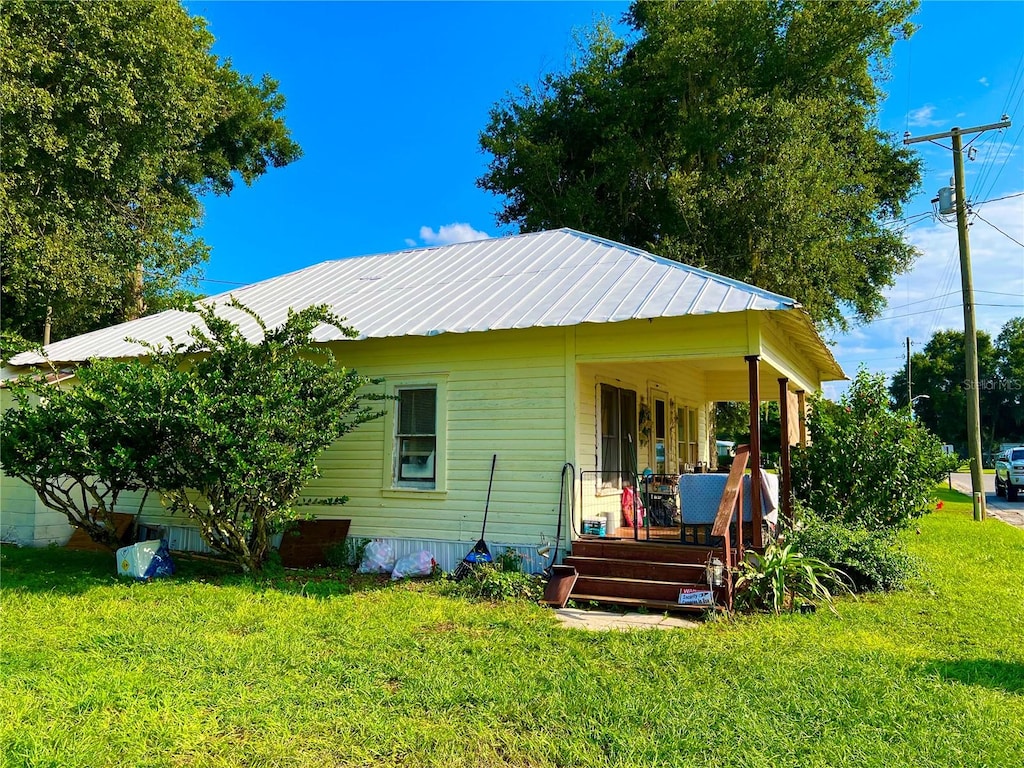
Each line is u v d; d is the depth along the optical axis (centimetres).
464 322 1024
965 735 457
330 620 744
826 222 2155
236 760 423
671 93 2569
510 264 1323
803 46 2330
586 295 1038
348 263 1627
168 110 2186
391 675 571
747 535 966
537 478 1012
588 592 872
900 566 944
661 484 1286
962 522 1820
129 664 595
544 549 957
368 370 1152
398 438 1130
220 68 3073
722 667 586
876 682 548
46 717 482
